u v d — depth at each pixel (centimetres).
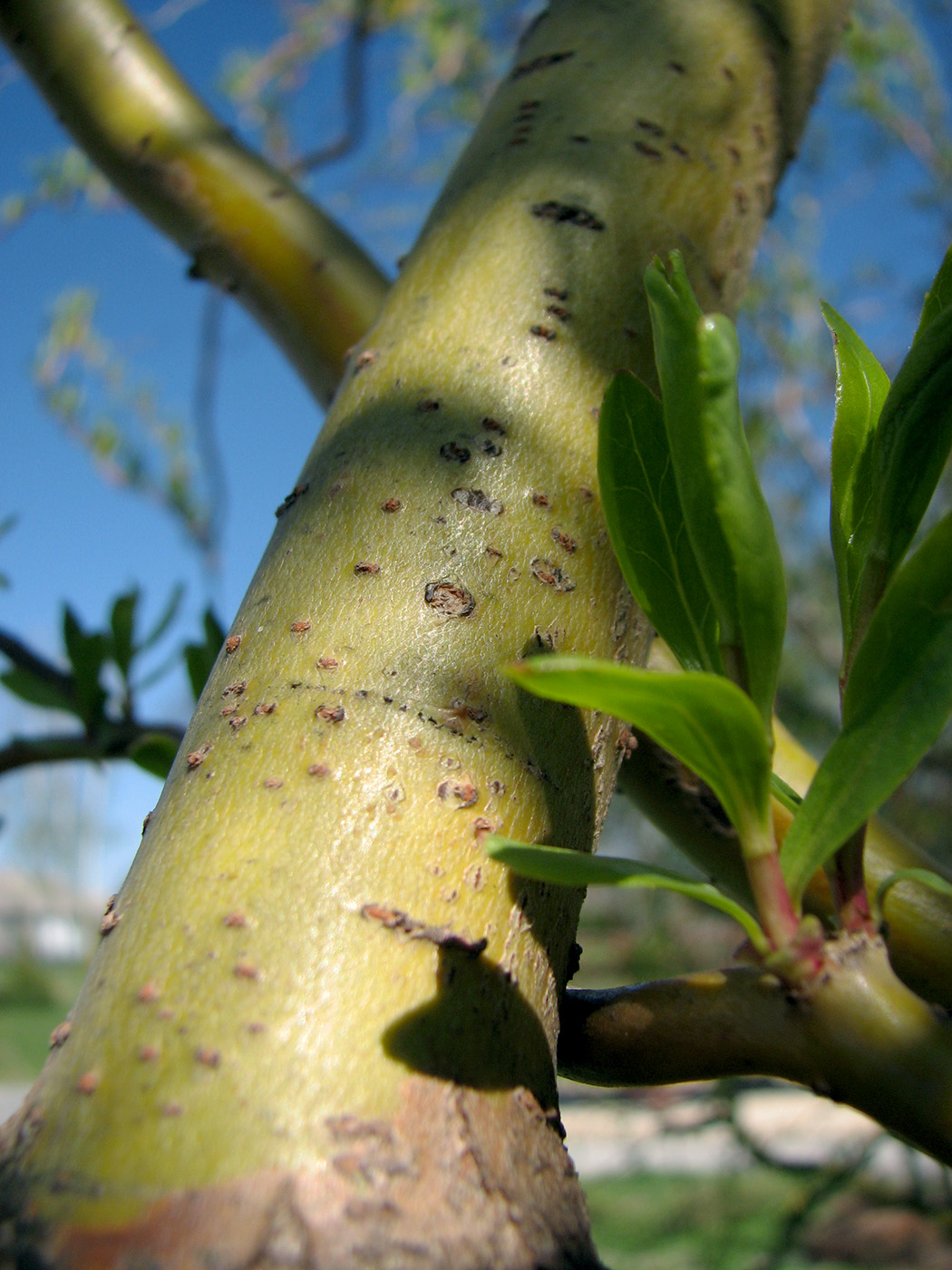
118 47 29
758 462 92
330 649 13
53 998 410
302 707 13
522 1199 10
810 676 88
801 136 24
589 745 14
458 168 20
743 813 12
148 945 11
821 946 12
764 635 12
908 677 12
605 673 10
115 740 30
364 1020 11
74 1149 10
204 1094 10
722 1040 12
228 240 28
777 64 23
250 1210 9
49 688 31
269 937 11
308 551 14
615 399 13
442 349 16
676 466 12
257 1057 10
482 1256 10
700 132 20
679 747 11
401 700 13
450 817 12
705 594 13
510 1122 11
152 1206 9
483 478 15
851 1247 89
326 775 12
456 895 12
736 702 10
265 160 29
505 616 14
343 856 12
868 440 14
